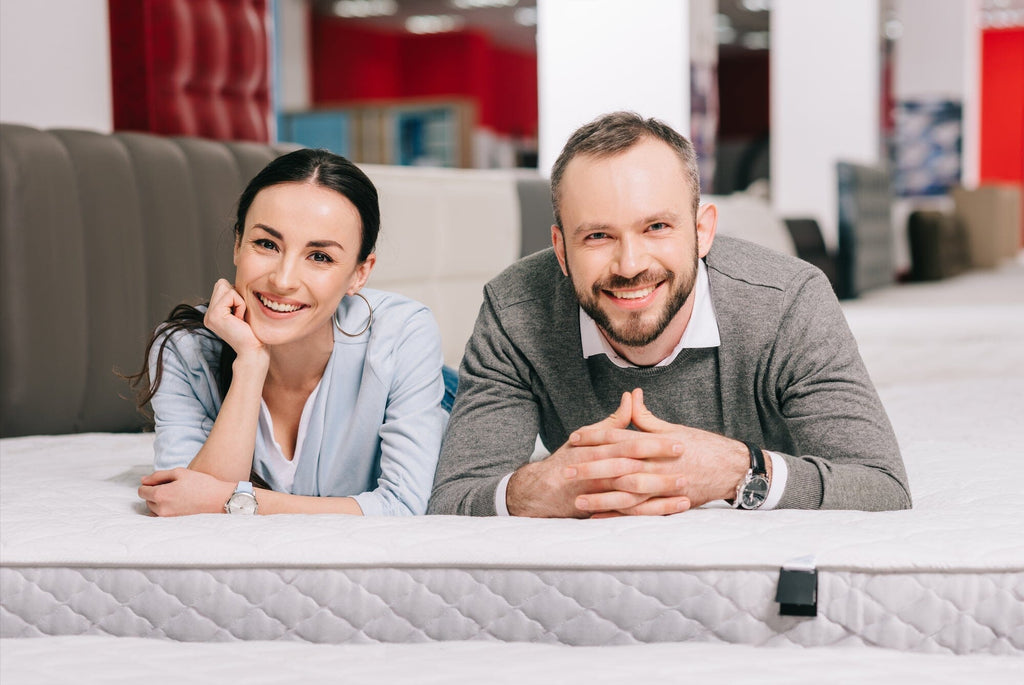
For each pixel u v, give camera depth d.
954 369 3.26
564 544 1.16
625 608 1.14
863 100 6.70
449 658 1.09
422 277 3.31
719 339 1.44
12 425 2.22
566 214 1.34
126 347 2.38
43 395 2.24
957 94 9.77
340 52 15.20
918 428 2.16
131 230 2.40
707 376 1.47
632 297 1.33
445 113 9.36
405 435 1.51
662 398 1.50
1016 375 3.22
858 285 5.30
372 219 1.46
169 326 1.58
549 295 1.52
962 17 9.69
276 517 1.33
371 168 3.12
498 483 1.38
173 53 2.86
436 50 16.31
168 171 2.50
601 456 1.29
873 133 6.78
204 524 1.29
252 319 1.44
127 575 1.22
